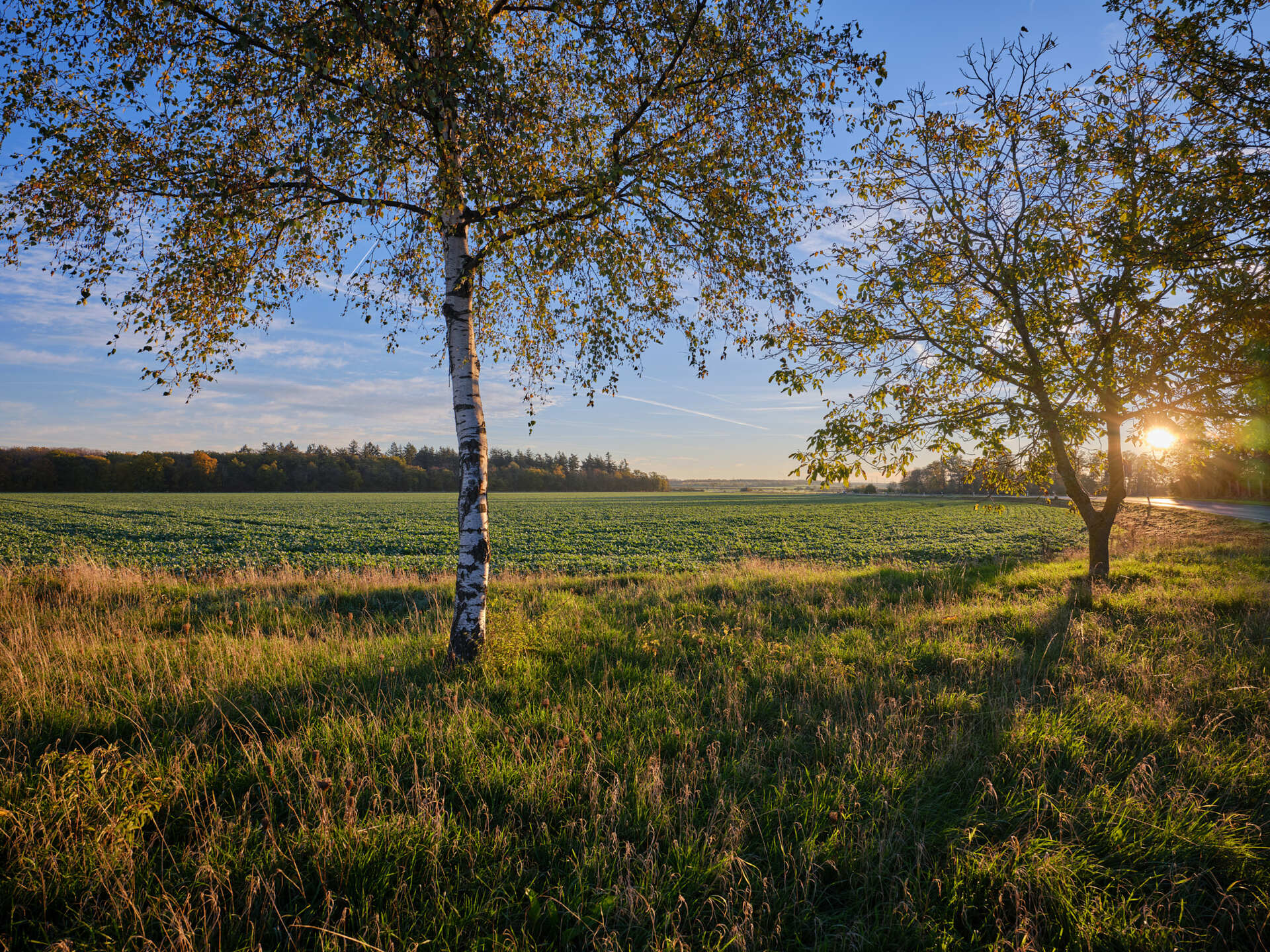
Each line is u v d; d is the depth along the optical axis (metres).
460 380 6.08
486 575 6.07
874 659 6.06
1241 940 2.54
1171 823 3.16
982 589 10.83
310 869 2.83
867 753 3.85
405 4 4.46
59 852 2.79
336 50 4.66
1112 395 8.26
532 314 7.76
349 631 7.73
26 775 3.48
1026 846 3.00
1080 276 8.43
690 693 5.09
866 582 11.90
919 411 9.09
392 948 2.34
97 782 3.26
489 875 2.82
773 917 2.62
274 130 5.94
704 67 6.03
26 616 7.79
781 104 6.12
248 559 20.98
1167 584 10.61
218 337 6.46
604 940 2.41
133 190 5.27
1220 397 7.66
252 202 5.43
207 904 2.56
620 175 5.19
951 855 2.91
